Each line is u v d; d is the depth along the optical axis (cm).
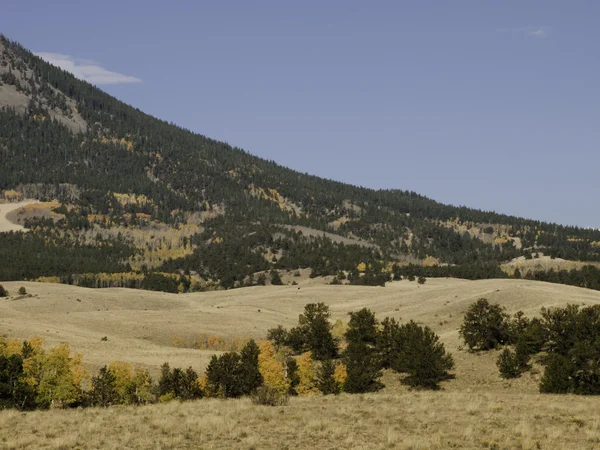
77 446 2791
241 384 5825
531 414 3475
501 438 2866
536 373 6200
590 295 12338
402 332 7519
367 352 6862
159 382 5797
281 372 6494
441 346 6631
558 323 6538
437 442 2767
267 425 3198
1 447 2747
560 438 2878
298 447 2780
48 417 3506
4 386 4797
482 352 7431
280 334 9162
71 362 6084
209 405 3984
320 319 8875
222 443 2830
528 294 11394
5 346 6328
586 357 5553
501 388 5997
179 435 2942
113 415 3591
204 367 7550
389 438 2806
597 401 4162
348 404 3969
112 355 8275
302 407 3844
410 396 4412
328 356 8288
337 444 2822
